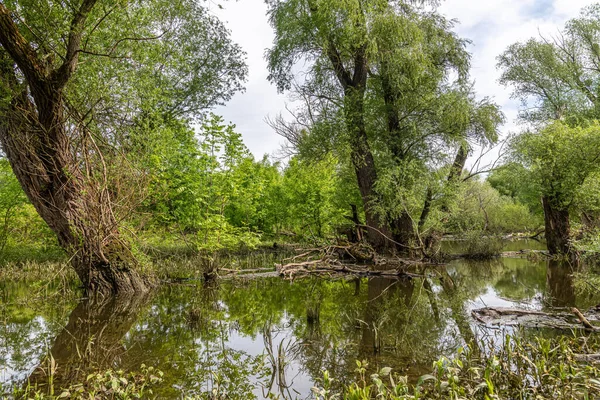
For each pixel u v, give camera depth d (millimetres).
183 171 12148
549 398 3467
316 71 16156
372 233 16062
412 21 15141
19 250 13977
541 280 10688
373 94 16516
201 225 11438
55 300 8305
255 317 7012
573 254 13805
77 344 5441
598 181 13211
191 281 10812
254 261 15000
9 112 7223
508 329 5918
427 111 15375
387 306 7863
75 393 3592
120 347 5375
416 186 14742
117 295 8820
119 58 8508
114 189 8742
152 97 10203
